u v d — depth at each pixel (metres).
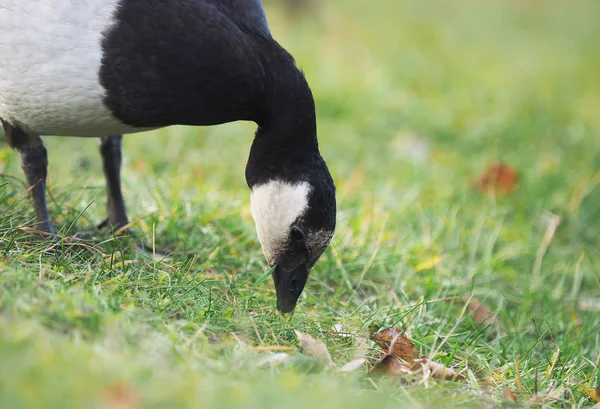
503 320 9.72
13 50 7.39
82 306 6.21
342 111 15.84
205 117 7.81
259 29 8.03
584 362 8.34
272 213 7.98
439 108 16.61
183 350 6.11
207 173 12.74
